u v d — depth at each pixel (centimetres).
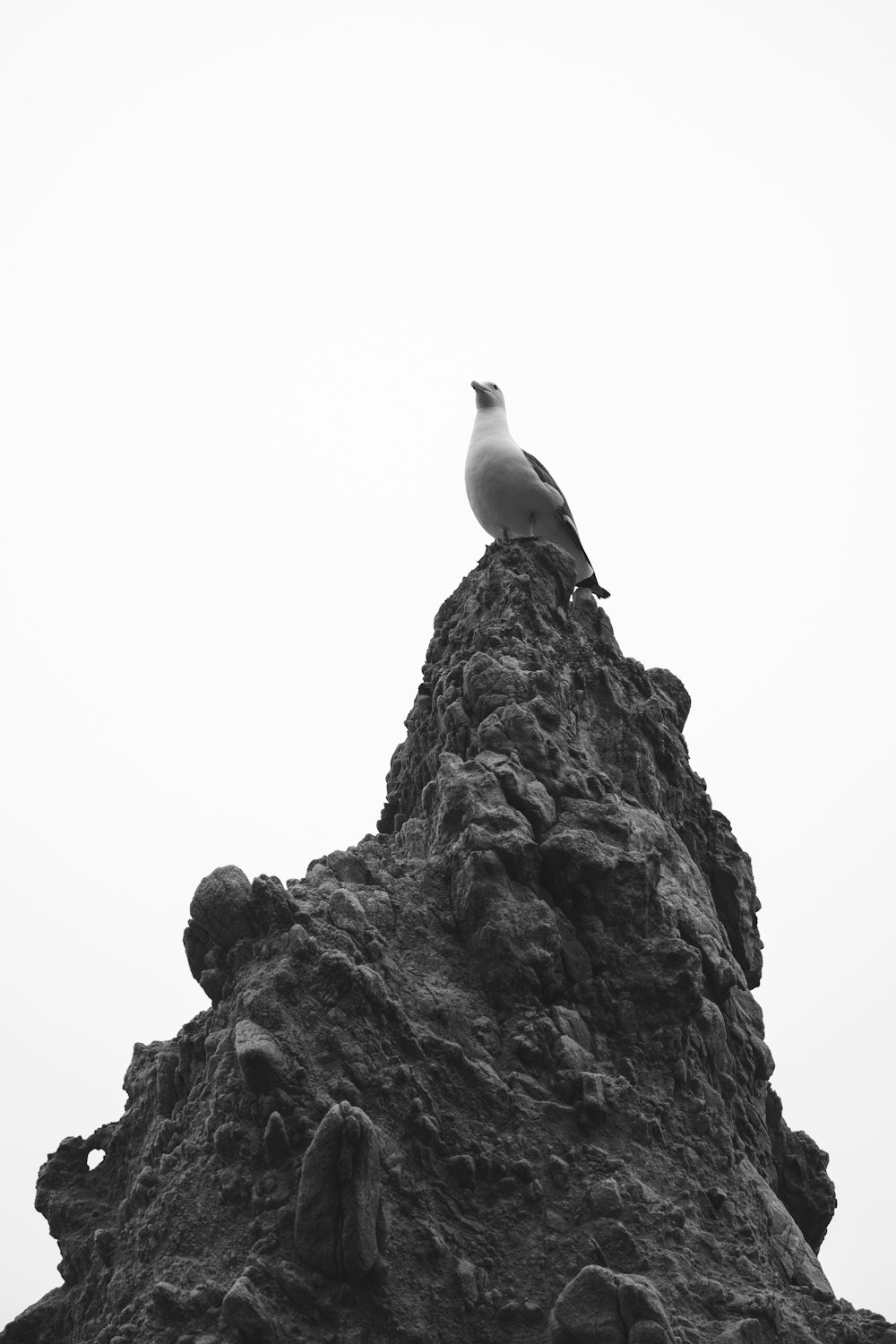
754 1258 1402
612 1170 1398
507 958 1527
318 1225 1291
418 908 1586
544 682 1814
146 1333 1284
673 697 2092
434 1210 1357
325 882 1628
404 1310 1288
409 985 1504
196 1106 1476
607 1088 1469
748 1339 1287
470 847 1590
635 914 1596
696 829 1903
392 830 1973
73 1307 1453
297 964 1470
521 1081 1455
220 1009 1502
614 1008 1545
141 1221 1406
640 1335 1221
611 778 1825
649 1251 1341
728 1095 1599
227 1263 1317
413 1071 1426
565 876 1595
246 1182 1357
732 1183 1474
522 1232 1357
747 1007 1752
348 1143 1296
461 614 2034
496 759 1700
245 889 1550
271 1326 1247
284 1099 1370
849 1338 1335
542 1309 1300
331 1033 1426
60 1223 1549
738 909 1867
